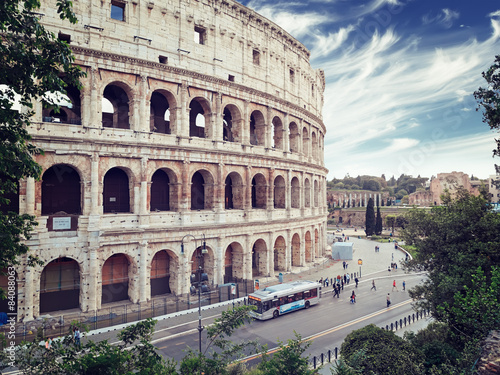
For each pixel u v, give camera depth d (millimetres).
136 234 47281
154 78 50188
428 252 39094
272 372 21156
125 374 18641
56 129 42844
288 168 70250
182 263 51531
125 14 48750
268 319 47250
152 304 47750
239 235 59875
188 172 53000
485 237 35688
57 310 44906
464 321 28094
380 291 62594
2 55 20688
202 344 37688
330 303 55000
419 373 25281
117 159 47031
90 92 45156
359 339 29453
